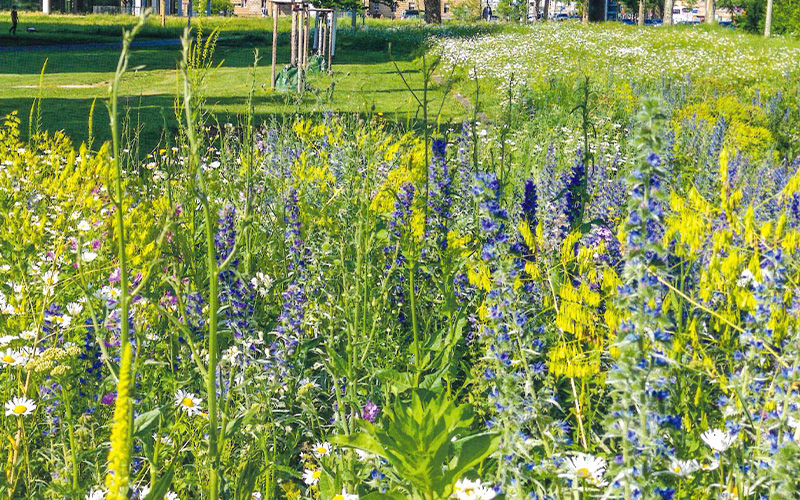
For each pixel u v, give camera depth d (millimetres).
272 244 4949
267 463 3131
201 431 3143
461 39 33156
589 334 3312
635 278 2324
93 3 76312
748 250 3559
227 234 4387
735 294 3443
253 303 3879
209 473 2893
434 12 52281
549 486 2787
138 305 3459
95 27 49281
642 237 2264
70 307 3549
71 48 37156
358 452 3160
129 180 5352
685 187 6523
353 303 4117
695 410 3316
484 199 3217
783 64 25156
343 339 4305
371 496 2615
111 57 31422
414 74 24594
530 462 2680
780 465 2236
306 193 5418
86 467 3137
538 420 2779
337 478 2996
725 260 3576
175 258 3832
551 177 6246
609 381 2275
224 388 3426
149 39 44688
